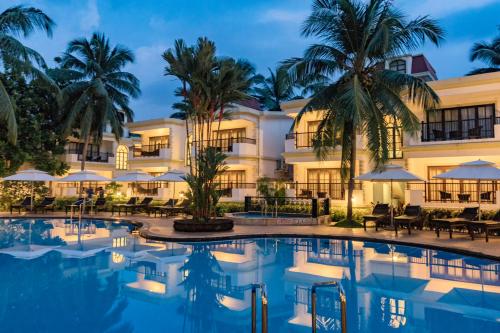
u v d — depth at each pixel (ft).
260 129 89.61
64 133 87.76
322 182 76.69
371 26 51.29
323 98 54.39
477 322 18.90
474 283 26.03
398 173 48.93
